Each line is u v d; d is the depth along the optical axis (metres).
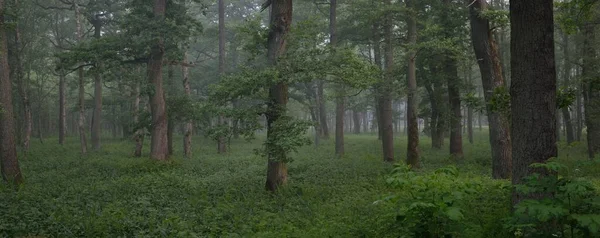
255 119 13.29
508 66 29.03
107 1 32.50
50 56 37.84
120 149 33.94
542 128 7.17
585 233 4.64
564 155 23.03
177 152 31.56
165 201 12.55
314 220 9.45
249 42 15.13
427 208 5.57
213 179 16.97
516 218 5.06
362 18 21.41
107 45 22.69
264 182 15.82
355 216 9.41
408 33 20.20
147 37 22.69
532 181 5.07
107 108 48.16
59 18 43.00
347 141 40.59
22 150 29.78
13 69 30.39
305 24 14.26
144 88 23.47
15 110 37.00
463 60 20.16
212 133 13.56
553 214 4.44
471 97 13.55
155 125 23.92
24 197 13.25
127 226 9.55
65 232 9.23
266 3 14.69
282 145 11.88
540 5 7.18
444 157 23.14
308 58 13.94
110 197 13.30
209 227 9.45
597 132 21.52
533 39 7.22
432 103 25.42
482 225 7.44
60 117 39.16
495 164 14.22
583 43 21.08
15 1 21.81
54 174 19.16
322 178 16.23
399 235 7.06
